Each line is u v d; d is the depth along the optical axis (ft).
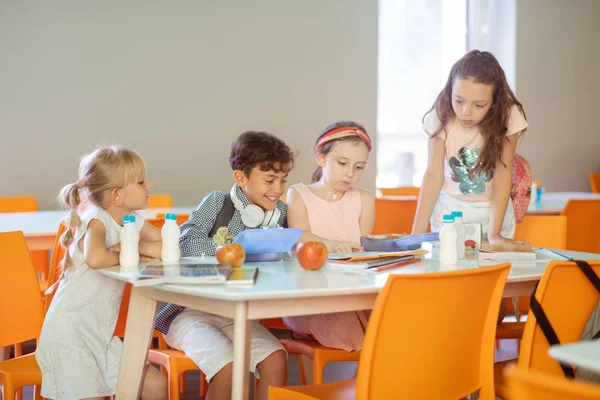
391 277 4.66
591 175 21.09
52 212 12.56
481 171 8.47
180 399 9.35
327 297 5.20
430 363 5.11
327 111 18.43
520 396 2.86
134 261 6.13
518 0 20.66
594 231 12.16
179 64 17.24
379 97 20.08
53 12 16.28
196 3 17.31
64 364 6.28
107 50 16.69
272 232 6.38
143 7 16.92
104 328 6.58
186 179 17.40
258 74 17.85
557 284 5.44
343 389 5.72
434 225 9.23
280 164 7.25
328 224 8.09
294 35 18.08
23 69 16.12
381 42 19.99
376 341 4.78
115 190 6.45
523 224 9.12
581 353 3.21
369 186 18.84
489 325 5.53
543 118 21.27
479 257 6.61
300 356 7.78
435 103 8.64
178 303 5.55
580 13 21.54
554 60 21.29
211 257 6.77
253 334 6.47
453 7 20.31
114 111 16.80
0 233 6.79
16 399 7.09
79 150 16.57
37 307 6.98
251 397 9.46
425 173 8.89
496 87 8.10
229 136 17.69
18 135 16.16
